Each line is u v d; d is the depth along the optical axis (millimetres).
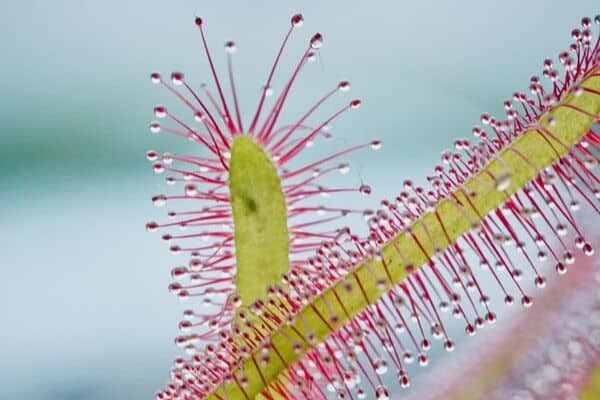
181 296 127
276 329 124
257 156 126
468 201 124
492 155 125
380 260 124
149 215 167
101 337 157
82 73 166
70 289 161
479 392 134
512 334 134
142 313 159
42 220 166
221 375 125
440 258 124
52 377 154
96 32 166
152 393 152
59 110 166
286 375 125
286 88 127
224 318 127
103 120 167
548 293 134
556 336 133
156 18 167
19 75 164
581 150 125
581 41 125
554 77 125
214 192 128
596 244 135
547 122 124
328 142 166
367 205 162
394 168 167
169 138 167
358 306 124
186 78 168
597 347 132
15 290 161
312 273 125
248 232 126
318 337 124
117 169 167
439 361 137
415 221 125
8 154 165
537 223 137
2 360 155
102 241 166
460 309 124
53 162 166
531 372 133
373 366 123
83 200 167
